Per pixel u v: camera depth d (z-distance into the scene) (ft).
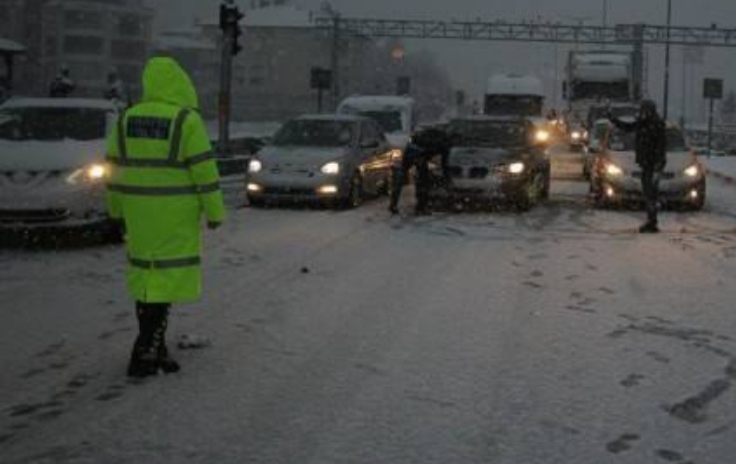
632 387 18.43
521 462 14.65
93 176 34.58
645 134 41.16
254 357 20.33
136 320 23.63
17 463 14.44
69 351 20.71
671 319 24.21
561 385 18.51
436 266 32.14
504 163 48.16
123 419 16.40
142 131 18.01
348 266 31.99
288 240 38.17
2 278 29.40
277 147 51.42
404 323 23.53
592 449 15.21
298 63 342.44
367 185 53.42
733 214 50.06
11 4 314.35
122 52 328.08
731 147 149.89
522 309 25.27
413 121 70.13
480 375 19.13
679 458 14.88
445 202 49.19
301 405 17.22
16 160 34.27
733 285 28.89
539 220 46.34
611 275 30.60
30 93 310.65
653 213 41.60
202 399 17.51
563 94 145.59
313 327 23.04
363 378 18.89
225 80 75.25
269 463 14.52
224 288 27.78
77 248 35.83
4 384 18.34
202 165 18.01
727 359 20.44
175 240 18.21
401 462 14.61
